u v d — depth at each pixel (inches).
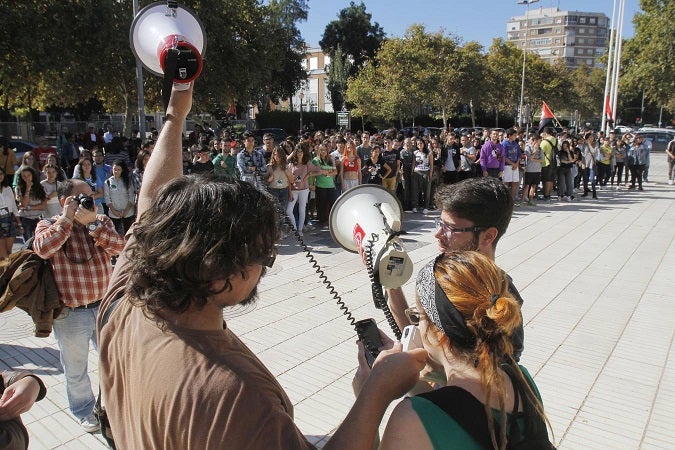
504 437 45.4
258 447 37.4
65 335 132.0
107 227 128.5
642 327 203.0
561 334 196.2
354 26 2192.4
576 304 227.9
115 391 48.0
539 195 566.3
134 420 43.0
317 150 386.3
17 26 642.8
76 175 306.3
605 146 632.4
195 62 65.3
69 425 140.7
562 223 412.5
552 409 146.7
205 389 38.8
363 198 79.1
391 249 68.4
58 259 125.9
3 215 259.1
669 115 2664.9
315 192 387.2
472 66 1402.6
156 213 43.3
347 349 183.9
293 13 1856.5
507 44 1969.7
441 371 59.6
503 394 47.1
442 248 83.4
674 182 677.3
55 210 297.0
